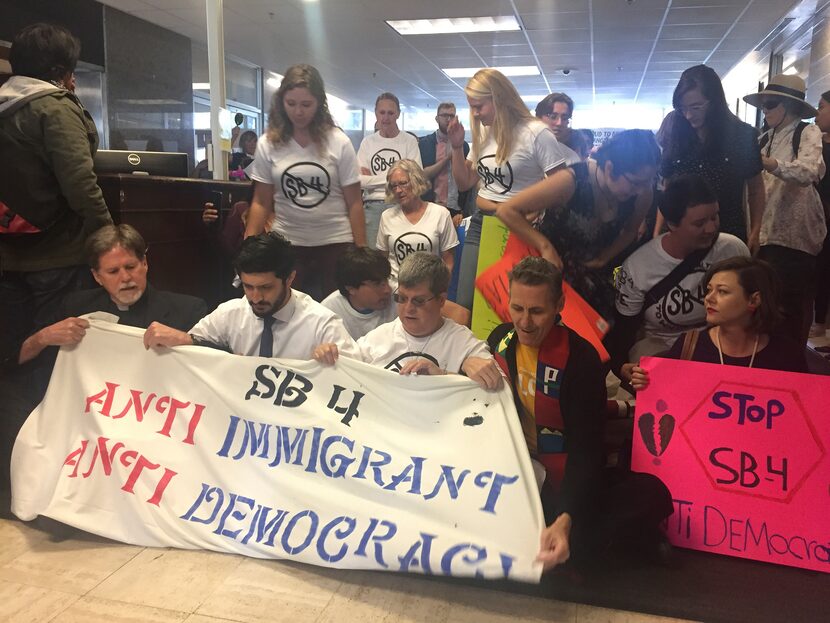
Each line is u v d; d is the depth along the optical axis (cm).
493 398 198
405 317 215
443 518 187
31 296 275
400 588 188
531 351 204
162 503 211
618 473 211
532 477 186
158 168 344
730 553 204
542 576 192
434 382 203
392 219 346
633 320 271
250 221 305
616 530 191
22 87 254
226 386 222
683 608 179
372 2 717
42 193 258
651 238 284
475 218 302
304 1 718
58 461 226
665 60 980
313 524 198
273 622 173
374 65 1054
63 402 232
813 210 337
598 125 1535
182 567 197
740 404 208
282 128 289
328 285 313
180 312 256
